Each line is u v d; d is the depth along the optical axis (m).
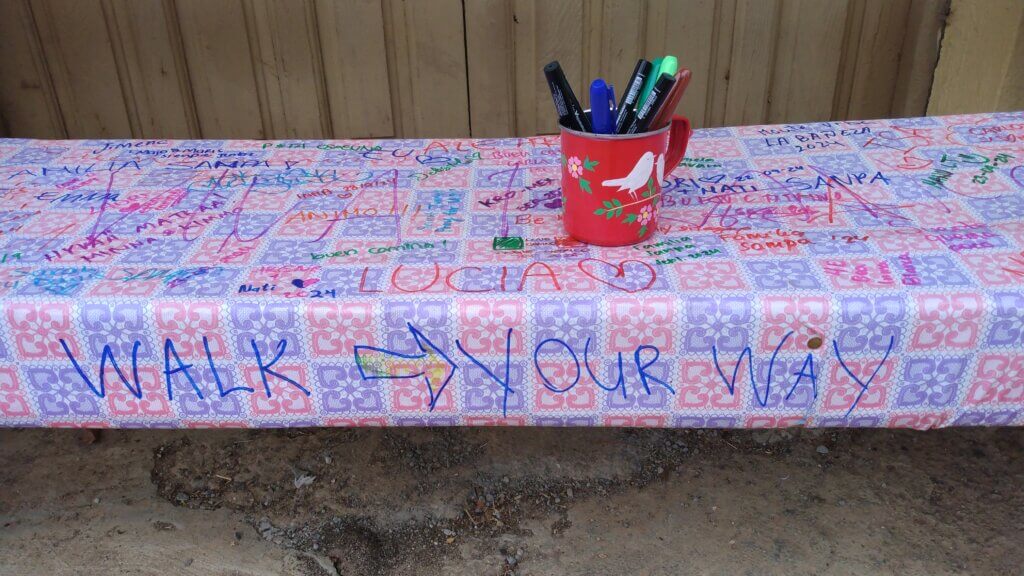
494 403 1.00
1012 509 1.59
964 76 2.42
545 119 2.58
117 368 0.97
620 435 1.82
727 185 1.30
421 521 1.60
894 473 1.70
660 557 1.50
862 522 1.57
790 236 1.09
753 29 2.45
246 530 1.59
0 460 1.77
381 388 0.99
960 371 0.94
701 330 0.93
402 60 2.47
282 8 2.37
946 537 1.53
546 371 0.97
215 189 1.34
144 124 2.53
